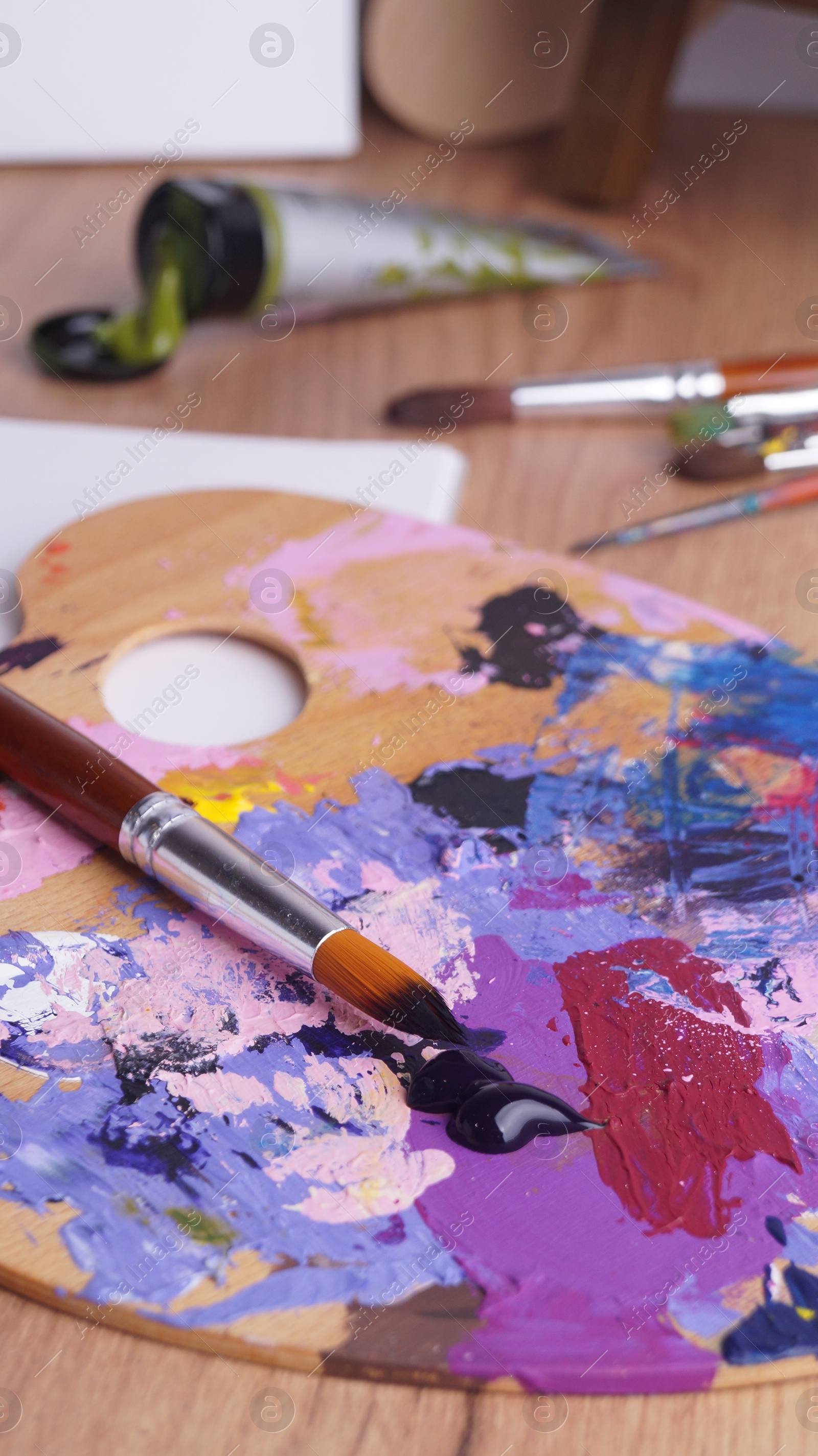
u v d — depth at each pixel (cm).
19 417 56
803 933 44
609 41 64
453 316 62
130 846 44
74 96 67
